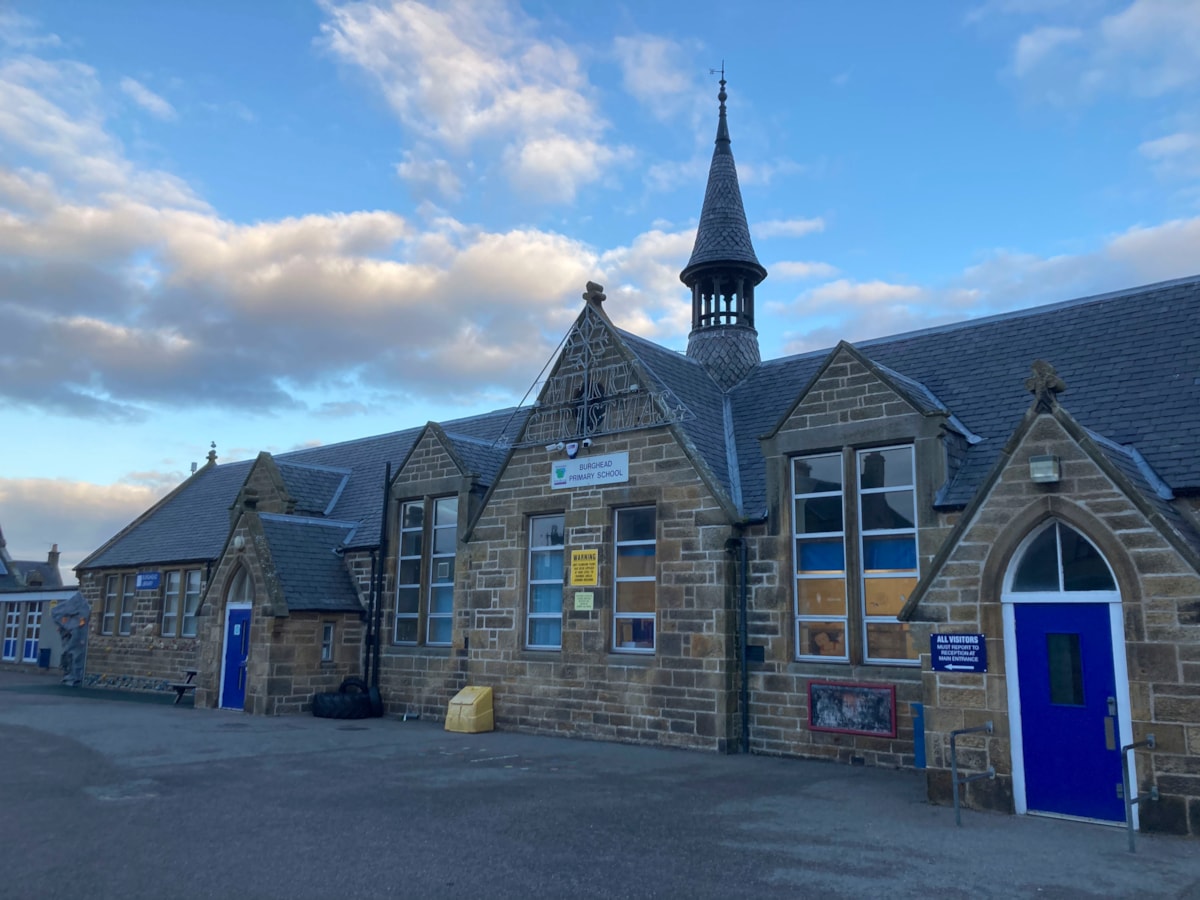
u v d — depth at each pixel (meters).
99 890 7.01
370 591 21.34
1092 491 9.84
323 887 7.14
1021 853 8.38
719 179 21.95
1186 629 9.12
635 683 15.72
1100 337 14.95
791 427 15.05
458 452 20.34
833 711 13.81
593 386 17.61
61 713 19.72
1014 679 10.27
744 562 15.21
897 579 13.87
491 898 6.91
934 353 16.86
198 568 27.52
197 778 11.90
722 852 8.30
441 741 15.84
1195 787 8.91
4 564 58.72
